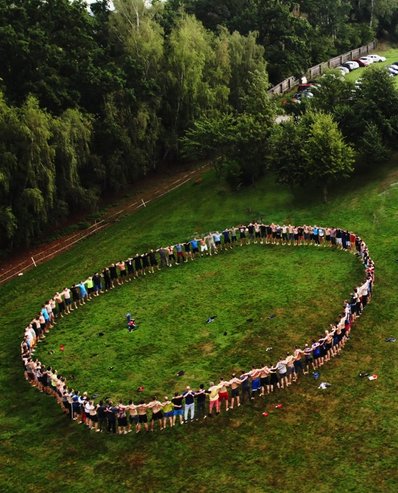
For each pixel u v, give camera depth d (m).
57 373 30.06
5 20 54.00
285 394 25.88
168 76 61.31
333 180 48.56
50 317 35.47
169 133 62.66
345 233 38.91
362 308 31.41
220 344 30.61
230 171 52.34
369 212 42.97
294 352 26.84
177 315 34.31
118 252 45.75
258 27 81.06
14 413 27.64
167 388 27.53
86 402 25.55
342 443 22.61
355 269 36.41
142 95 59.25
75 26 59.28
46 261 46.62
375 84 48.62
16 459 24.50
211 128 52.25
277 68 79.06
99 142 55.69
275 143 47.69
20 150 45.97
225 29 70.06
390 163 48.47
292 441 23.11
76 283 41.56
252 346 29.98
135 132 57.44
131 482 22.36
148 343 31.75
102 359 30.86
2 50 52.50
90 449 24.45
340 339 28.22
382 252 37.50
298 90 74.62
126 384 28.33
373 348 28.16
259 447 23.09
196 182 56.19
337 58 86.06
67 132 49.09
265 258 40.03
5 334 36.00
